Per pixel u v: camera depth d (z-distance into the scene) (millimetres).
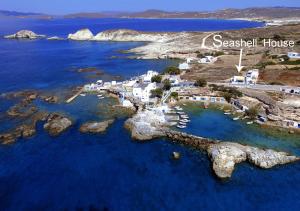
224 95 102562
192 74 135625
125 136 80625
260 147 71812
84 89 120812
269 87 106688
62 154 72500
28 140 78938
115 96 112125
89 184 61531
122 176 63844
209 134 78875
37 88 124562
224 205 55062
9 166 67625
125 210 54469
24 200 57219
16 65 170500
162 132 79125
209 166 66250
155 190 59406
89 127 84062
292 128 81062
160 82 120875
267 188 59094
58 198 57719
